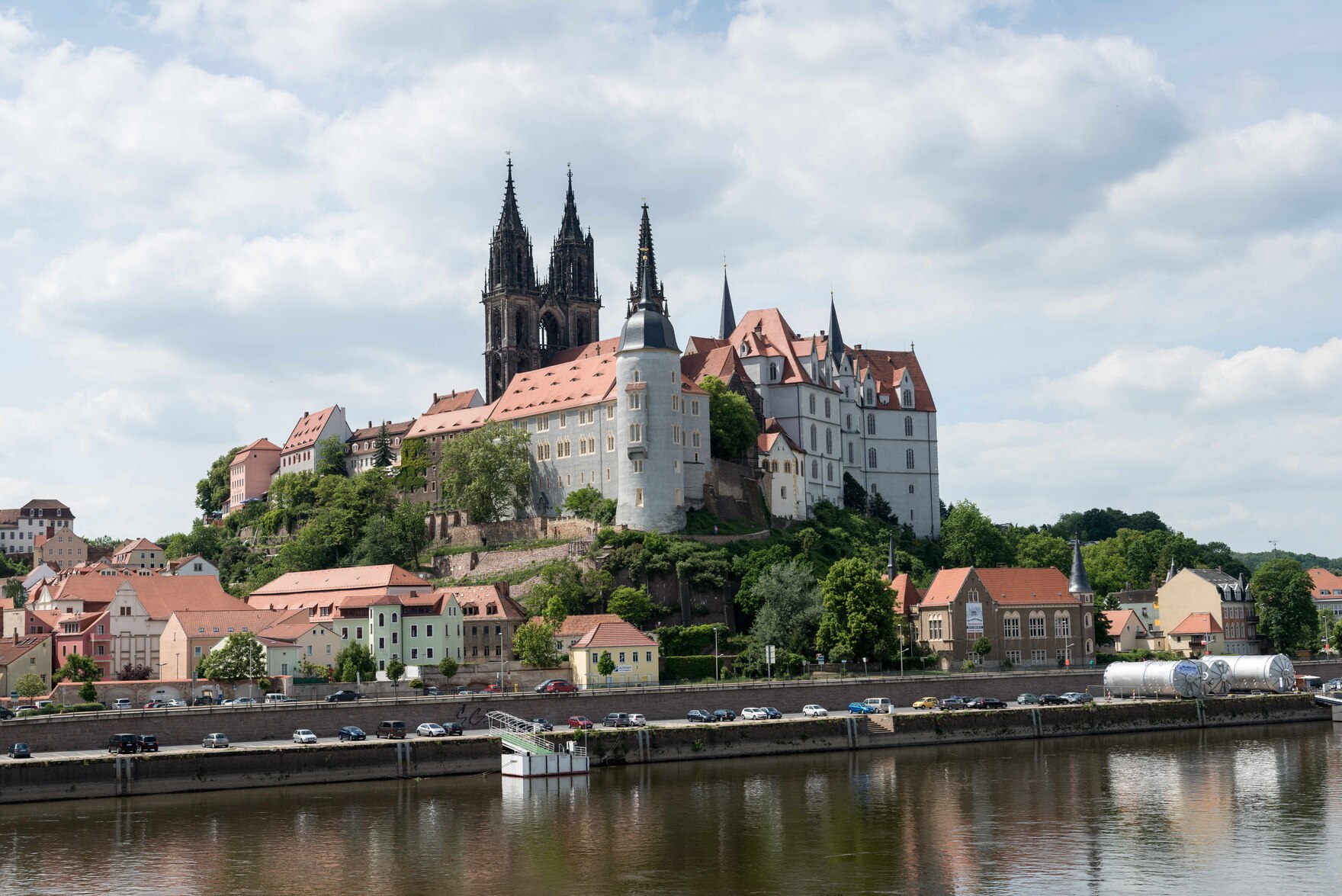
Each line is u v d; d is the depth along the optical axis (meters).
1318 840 129.88
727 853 127.00
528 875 119.69
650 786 160.75
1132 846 128.62
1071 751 189.75
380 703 179.62
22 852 128.50
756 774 169.62
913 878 118.00
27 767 151.00
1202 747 193.25
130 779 154.88
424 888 116.12
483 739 172.00
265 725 172.25
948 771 171.38
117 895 114.88
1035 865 121.94
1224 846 128.25
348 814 144.62
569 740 175.62
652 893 113.88
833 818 141.75
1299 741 199.00
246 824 139.75
